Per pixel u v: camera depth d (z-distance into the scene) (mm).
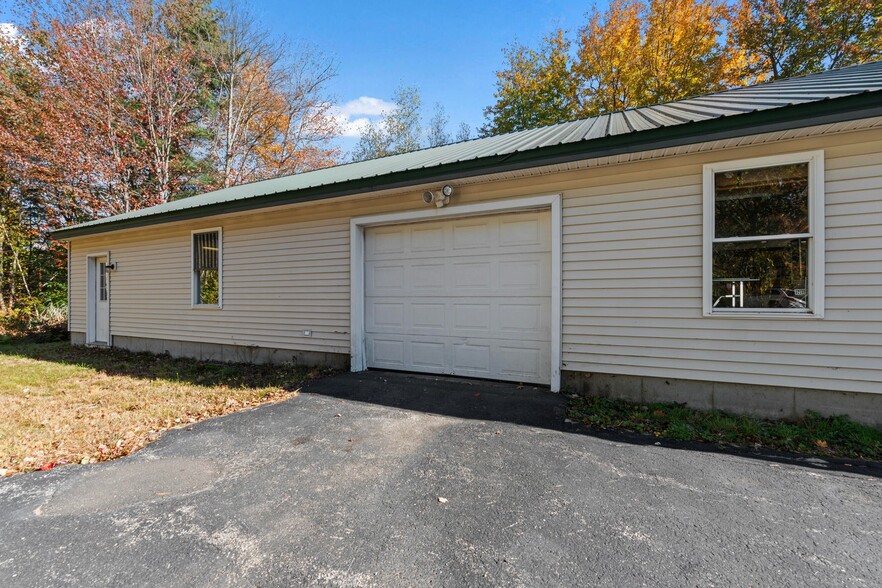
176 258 8320
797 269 3959
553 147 4254
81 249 10102
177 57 15945
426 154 7676
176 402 4918
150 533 2328
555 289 4891
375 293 6246
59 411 4586
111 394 5320
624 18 16188
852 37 14344
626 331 4574
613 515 2422
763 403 4059
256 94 18703
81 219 14555
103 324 9852
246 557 2109
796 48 15062
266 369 6695
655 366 4453
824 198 3764
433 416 4227
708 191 4184
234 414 4445
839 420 3719
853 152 3674
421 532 2295
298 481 2918
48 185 13812
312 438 3711
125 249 9156
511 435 3697
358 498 2676
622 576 1918
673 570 1951
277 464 3195
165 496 2734
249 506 2598
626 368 4582
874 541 2152
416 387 5230
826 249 3777
